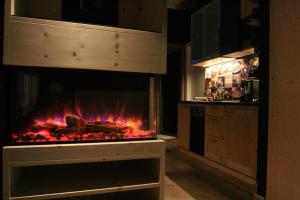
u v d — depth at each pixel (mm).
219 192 2352
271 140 2029
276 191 1968
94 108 1996
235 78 3734
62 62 1618
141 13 2174
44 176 1895
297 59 1791
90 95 1981
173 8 5035
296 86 1797
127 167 2205
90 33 1672
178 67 5977
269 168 2047
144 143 1748
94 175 1951
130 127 1959
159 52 1853
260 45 2199
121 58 1750
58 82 1890
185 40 5383
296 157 1793
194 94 5219
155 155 1780
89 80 1975
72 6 2016
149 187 1779
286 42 1892
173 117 6320
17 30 1531
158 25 1896
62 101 1906
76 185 1717
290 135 1847
